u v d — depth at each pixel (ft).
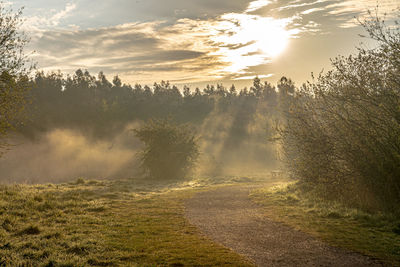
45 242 27.30
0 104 46.93
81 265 21.76
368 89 43.80
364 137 43.60
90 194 63.57
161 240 28.86
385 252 24.26
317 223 35.09
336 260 22.75
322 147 48.32
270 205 49.21
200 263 22.36
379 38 40.65
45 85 472.03
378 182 40.45
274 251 25.22
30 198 49.47
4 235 29.09
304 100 54.13
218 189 77.41
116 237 29.91
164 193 71.20
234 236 30.35
